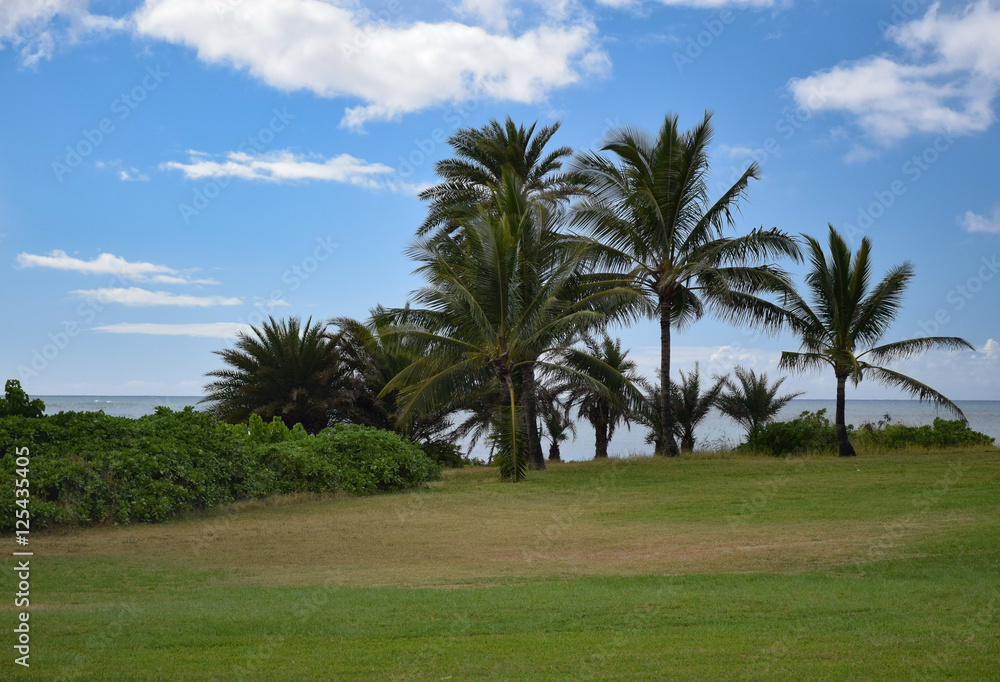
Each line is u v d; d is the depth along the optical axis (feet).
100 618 22.33
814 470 66.39
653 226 81.41
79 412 52.03
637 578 28.78
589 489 60.75
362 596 25.52
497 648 19.33
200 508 50.31
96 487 43.88
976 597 23.88
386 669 17.61
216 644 19.80
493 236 71.46
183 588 28.09
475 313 70.64
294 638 20.33
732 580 27.89
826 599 24.11
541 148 104.42
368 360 108.88
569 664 17.88
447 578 29.78
